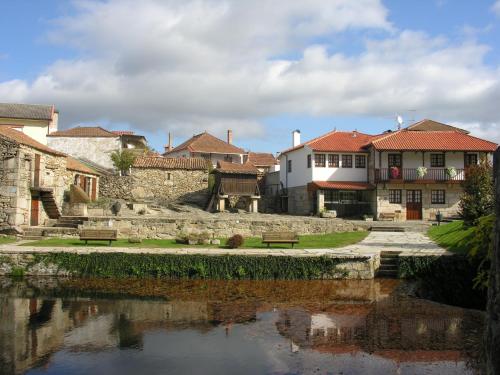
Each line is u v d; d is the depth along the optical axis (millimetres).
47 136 45062
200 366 9383
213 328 11969
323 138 42031
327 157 40062
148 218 25219
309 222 27594
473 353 10242
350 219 37625
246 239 24812
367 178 40344
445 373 9109
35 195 25516
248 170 40219
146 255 18219
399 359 9859
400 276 18203
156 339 11055
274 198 46156
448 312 13773
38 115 43719
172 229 25000
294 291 16250
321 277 18047
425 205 37562
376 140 38562
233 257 18109
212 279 17938
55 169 28031
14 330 11633
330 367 9375
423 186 37625
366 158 40562
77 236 23672
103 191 38969
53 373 8984
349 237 25859
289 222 27109
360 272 18078
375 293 16094
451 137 39531
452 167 37406
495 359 5008
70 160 34125
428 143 38094
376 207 37625
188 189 42406
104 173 41438
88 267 18266
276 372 9109
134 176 41188
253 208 40125
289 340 11039
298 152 43375
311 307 14156
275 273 18000
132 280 17766
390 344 10797
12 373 8961
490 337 5172
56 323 12258
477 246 15367
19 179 23641
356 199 39875
